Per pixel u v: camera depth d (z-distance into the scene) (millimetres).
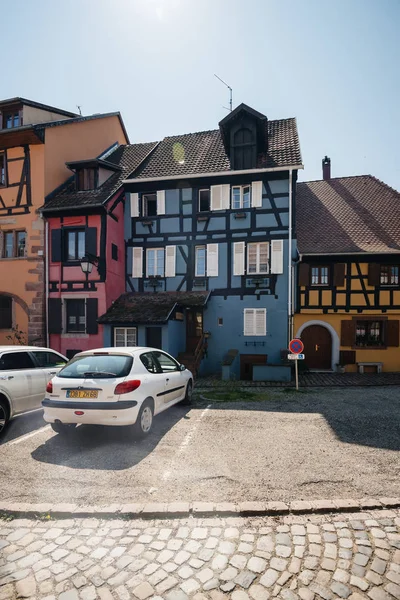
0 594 2430
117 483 4113
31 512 3469
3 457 4926
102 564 2746
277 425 6387
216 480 4176
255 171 14375
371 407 7859
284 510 3461
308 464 4637
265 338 14453
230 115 14578
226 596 2408
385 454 4992
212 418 6844
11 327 15484
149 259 15867
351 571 2643
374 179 18625
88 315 14430
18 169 15492
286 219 14430
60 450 5184
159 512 3416
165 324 13188
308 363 14805
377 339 14672
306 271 14555
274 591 2447
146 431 5715
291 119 17531
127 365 5691
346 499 3660
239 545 2965
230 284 14812
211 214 15117
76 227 14766
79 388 5383
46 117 16953
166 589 2475
